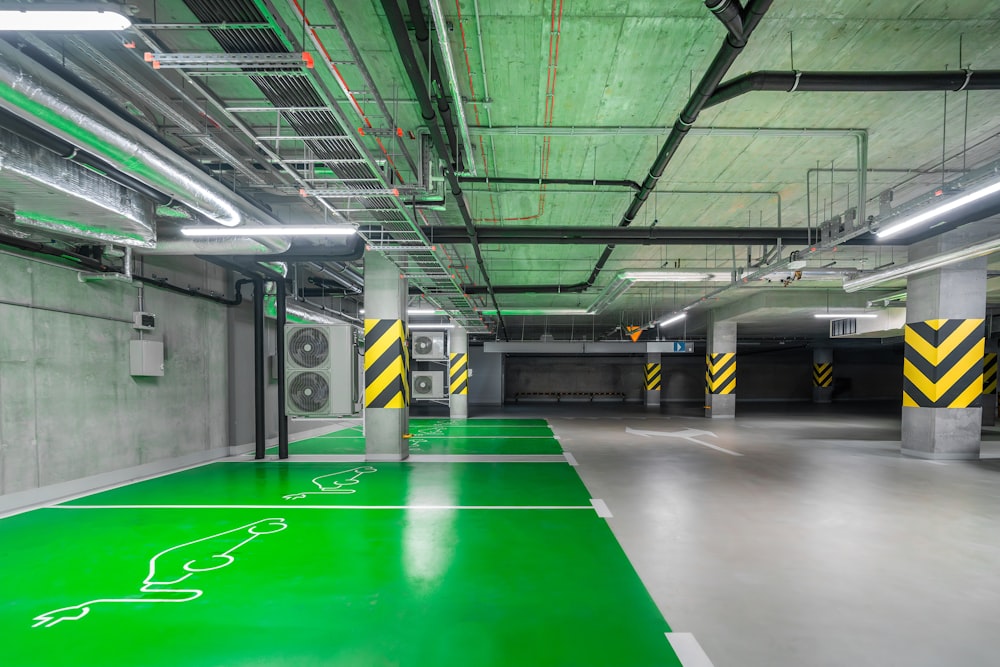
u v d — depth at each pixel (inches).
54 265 214.8
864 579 135.1
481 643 103.0
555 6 129.9
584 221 309.6
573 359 1145.4
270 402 396.8
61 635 106.0
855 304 547.5
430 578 135.0
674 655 98.9
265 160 204.1
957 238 316.2
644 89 167.5
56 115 115.1
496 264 439.2
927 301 328.2
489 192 257.8
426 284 351.9
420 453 352.5
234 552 153.9
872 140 203.8
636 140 202.4
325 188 179.2
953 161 225.1
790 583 132.5
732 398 674.2
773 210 290.7
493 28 137.8
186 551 154.5
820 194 263.9
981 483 251.8
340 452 357.1
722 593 126.4
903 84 143.6
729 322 676.7
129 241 199.2
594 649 101.0
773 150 212.4
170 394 288.2
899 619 113.5
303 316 410.3
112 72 136.9
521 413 733.9
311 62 112.0
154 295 275.7
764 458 328.2
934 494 229.0
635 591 127.4
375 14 133.7
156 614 114.8
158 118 182.5
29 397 204.4
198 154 207.6
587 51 147.9
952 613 116.4
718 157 219.3
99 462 239.1
